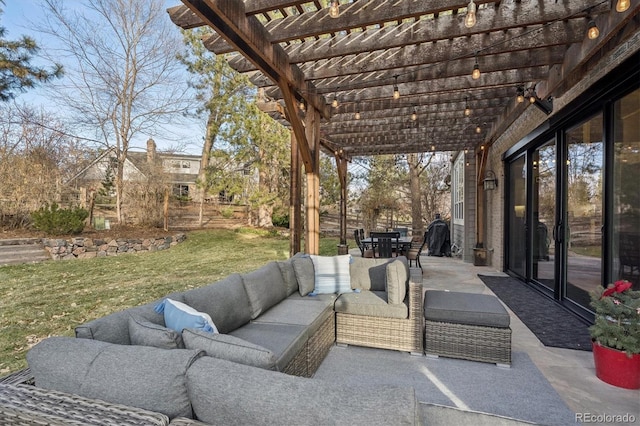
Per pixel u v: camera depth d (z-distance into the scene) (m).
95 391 1.10
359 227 14.30
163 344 1.32
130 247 8.41
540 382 2.29
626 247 2.85
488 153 7.19
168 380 1.06
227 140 9.78
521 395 2.13
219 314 2.20
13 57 7.30
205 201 13.61
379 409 0.86
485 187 6.75
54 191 8.88
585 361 2.58
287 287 3.22
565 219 4.00
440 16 2.78
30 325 3.29
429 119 5.52
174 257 7.75
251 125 9.44
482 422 1.21
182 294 2.05
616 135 2.97
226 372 1.04
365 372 2.50
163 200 10.67
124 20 9.88
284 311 2.72
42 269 6.20
